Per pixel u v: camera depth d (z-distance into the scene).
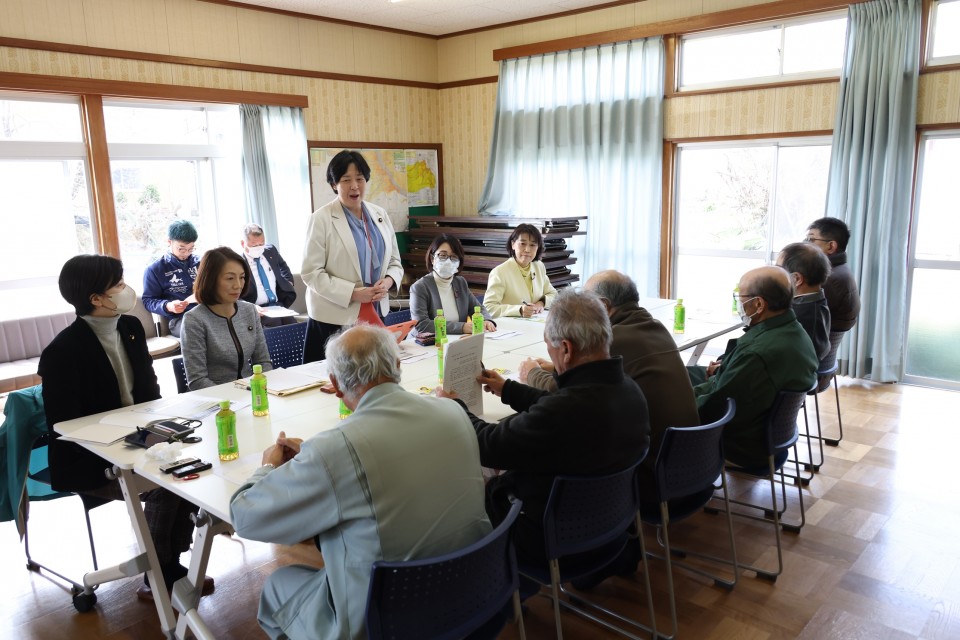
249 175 5.93
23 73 4.65
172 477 1.88
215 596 2.57
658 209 5.91
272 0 5.76
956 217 4.77
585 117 6.19
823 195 5.25
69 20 4.84
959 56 4.51
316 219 3.33
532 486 1.99
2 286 4.94
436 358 3.10
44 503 3.39
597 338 1.90
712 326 3.74
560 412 1.85
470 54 7.06
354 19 6.50
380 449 1.47
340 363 1.60
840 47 4.95
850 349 5.08
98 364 2.46
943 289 4.89
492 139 6.88
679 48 5.70
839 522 3.07
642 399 2.00
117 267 2.47
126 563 2.25
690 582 2.64
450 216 7.14
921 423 4.23
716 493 3.41
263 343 3.05
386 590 1.41
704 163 5.83
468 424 1.67
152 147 5.59
